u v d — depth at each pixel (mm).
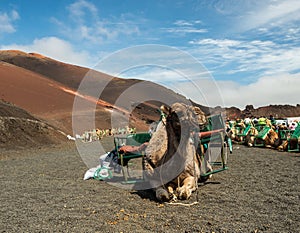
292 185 8195
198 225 5367
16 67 105750
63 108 62844
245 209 6219
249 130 21000
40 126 38281
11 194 8719
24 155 21906
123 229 5363
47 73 134125
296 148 16500
